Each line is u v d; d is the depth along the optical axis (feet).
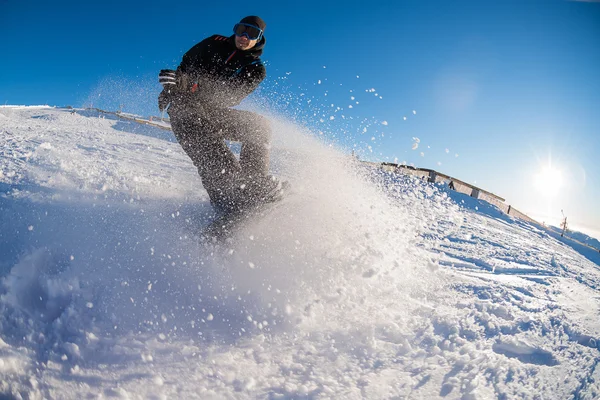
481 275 11.16
